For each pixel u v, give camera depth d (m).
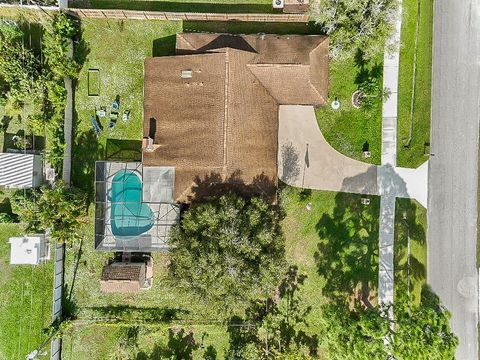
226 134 24.86
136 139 28.91
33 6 26.61
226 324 28.77
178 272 24.62
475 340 28.67
